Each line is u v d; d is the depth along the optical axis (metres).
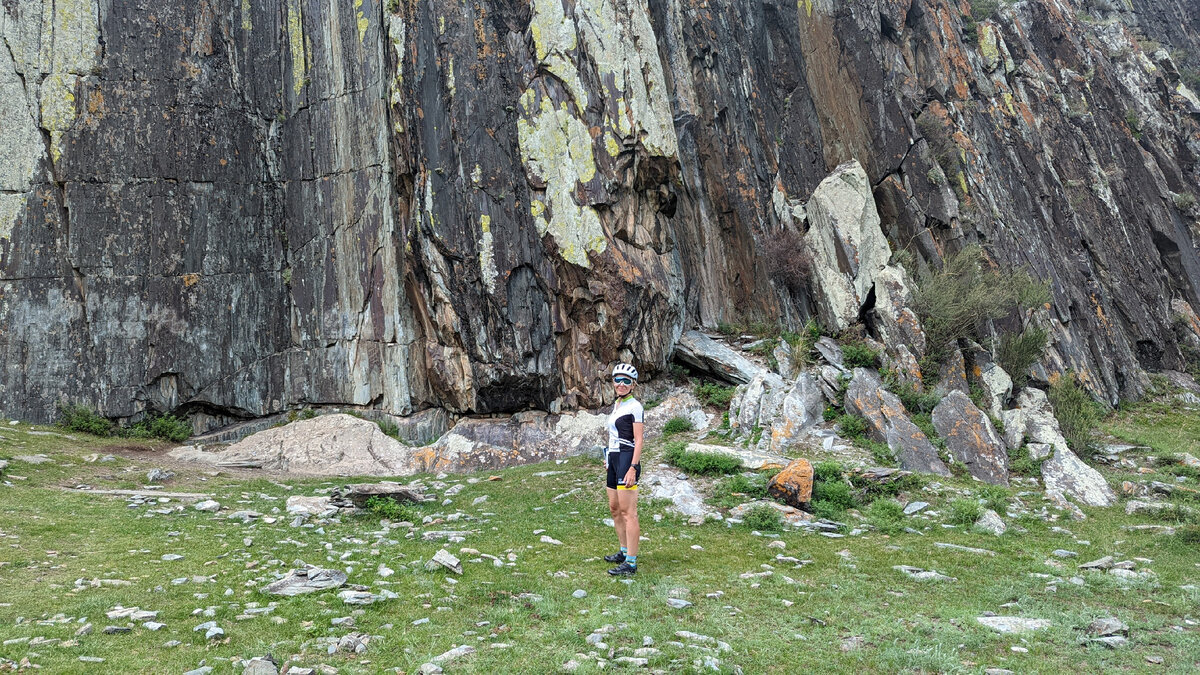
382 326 17.64
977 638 5.43
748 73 22.06
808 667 4.83
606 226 17.45
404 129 17.06
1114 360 23.14
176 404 16.92
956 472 13.09
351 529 9.04
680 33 21.44
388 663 4.62
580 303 17.14
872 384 15.05
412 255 16.81
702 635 5.36
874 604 6.40
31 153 16.22
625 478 7.15
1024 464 13.41
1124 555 8.64
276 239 18.41
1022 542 9.24
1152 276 26.95
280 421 17.62
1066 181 26.67
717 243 20.92
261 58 18.72
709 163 21.05
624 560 7.34
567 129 17.39
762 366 17.27
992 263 20.83
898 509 10.47
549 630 5.34
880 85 21.77
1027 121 26.75
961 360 16.73
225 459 14.92
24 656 4.42
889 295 17.84
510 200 16.86
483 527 9.36
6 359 15.57
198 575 6.64
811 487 10.62
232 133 18.02
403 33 17.20
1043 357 19.73
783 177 21.50
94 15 16.88
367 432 16.41
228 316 17.52
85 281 16.30
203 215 17.44
